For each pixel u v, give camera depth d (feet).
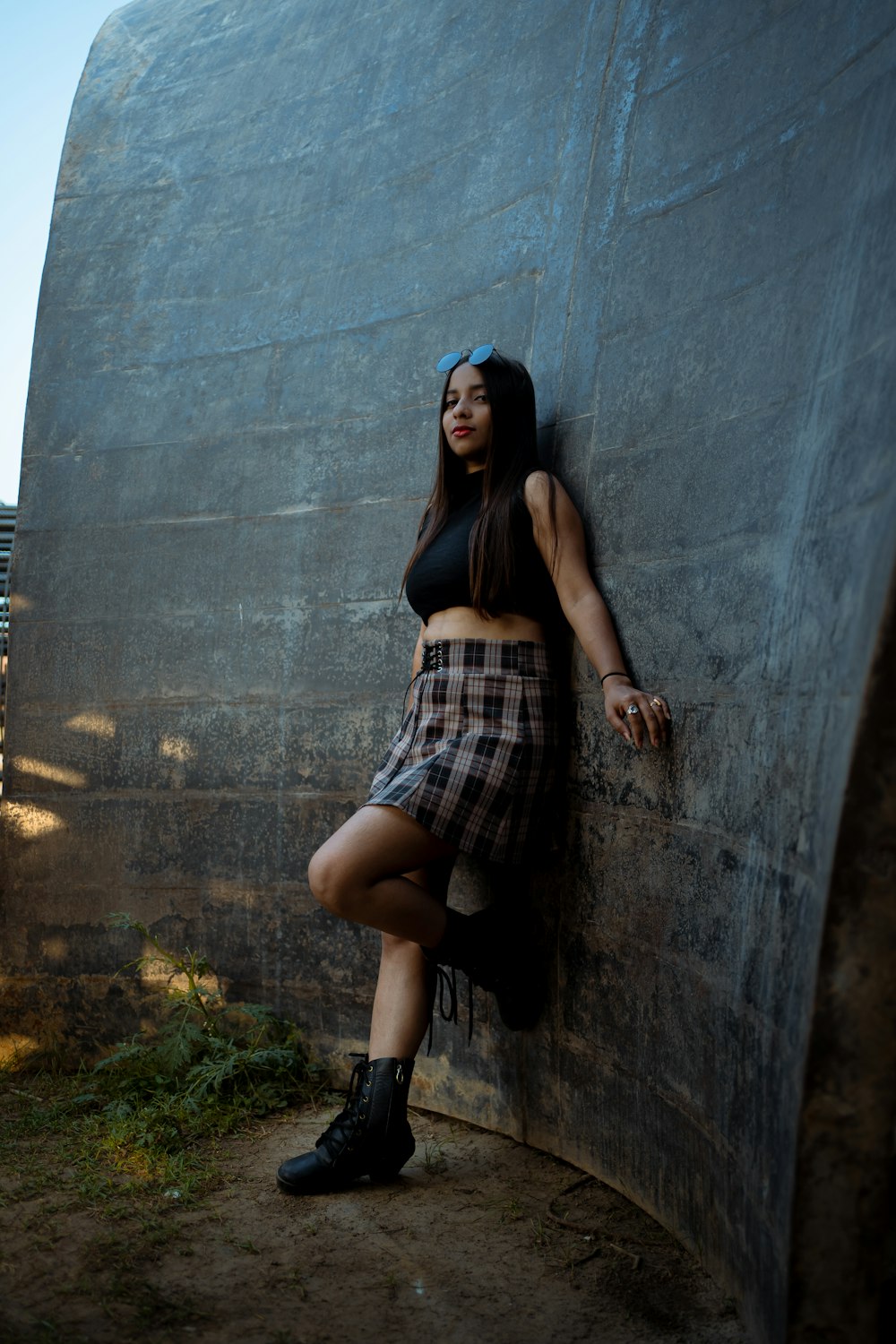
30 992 10.72
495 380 8.01
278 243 10.69
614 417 7.58
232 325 10.75
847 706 4.29
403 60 10.29
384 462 9.59
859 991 4.19
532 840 7.78
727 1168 5.64
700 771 6.27
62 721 10.91
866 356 4.66
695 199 7.05
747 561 5.93
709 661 6.26
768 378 5.97
